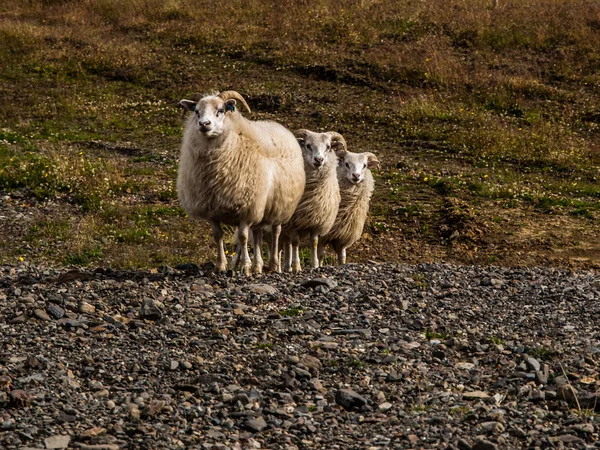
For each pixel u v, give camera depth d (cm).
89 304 956
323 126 2502
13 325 891
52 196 1833
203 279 1095
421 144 2375
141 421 654
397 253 1667
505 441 618
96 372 764
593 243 1719
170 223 1728
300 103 2653
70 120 2569
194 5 3503
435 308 1005
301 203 1332
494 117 2553
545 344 861
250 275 1141
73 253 1502
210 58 3028
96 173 1977
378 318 951
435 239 1745
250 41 3119
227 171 1099
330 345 841
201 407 686
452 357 832
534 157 2277
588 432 634
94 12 3494
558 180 2142
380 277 1166
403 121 2519
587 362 805
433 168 2195
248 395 712
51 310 927
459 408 689
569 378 761
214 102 1077
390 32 3172
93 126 2519
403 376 768
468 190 2022
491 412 675
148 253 1527
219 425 654
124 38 3225
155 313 924
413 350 845
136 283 1070
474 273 1241
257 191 1138
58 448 598
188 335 873
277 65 2948
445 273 1223
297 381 750
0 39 3127
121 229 1659
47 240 1571
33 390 709
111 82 2877
